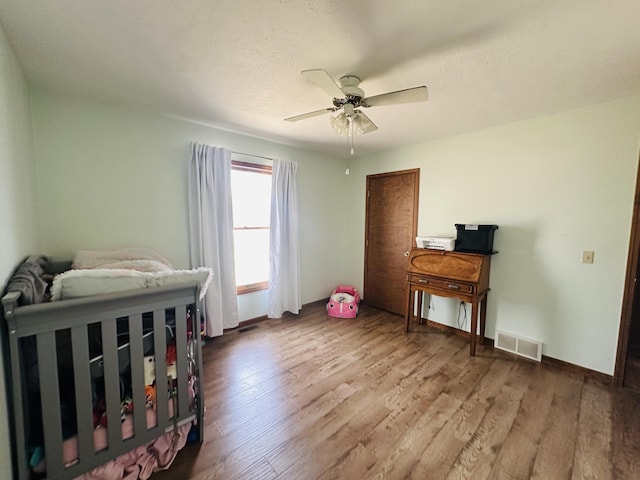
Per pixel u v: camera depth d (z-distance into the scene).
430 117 2.50
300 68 1.71
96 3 1.17
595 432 1.69
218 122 2.72
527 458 1.50
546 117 2.44
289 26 1.33
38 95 1.97
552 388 2.14
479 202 2.89
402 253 3.64
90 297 1.20
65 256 2.14
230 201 2.99
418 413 1.86
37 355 1.10
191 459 1.49
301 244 3.85
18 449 1.08
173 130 2.62
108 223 2.31
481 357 2.62
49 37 1.40
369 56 1.57
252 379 2.25
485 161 2.83
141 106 2.33
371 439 1.64
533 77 1.78
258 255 3.51
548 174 2.45
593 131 2.22
